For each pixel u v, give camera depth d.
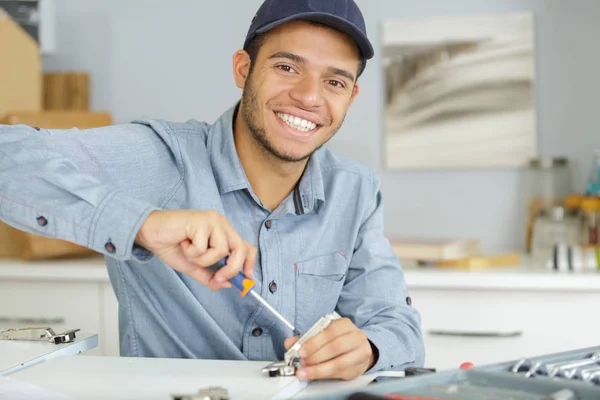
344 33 1.24
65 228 0.99
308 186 1.37
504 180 2.40
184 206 1.32
